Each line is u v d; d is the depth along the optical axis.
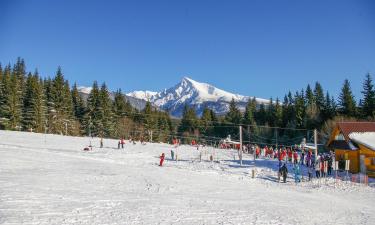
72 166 38.34
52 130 109.19
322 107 112.56
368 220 22.50
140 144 83.69
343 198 33.44
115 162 48.88
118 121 122.25
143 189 27.92
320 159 46.50
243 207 23.62
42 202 19.70
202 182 35.94
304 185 40.62
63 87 116.75
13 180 26.00
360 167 48.16
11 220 15.46
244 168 52.09
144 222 17.06
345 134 50.66
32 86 108.38
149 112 128.25
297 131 113.12
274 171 50.34
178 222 17.64
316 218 22.02
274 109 130.25
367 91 99.06
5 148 50.34
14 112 99.88
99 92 117.50
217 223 18.09
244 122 128.50
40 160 40.81
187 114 142.25
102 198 22.44
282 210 23.86
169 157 63.56
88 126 115.12
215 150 82.25
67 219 16.48
